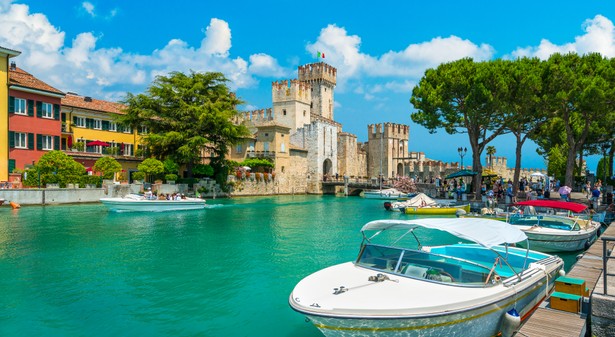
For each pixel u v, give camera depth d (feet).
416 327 26.32
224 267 56.18
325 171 282.77
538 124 128.77
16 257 61.36
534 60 130.72
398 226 36.11
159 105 180.14
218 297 43.70
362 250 35.60
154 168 161.68
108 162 146.20
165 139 168.86
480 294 28.81
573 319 28.27
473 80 123.65
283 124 260.83
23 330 34.86
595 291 28.53
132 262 58.80
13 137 137.80
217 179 193.67
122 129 188.34
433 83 142.31
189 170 184.55
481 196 135.13
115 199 118.83
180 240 76.59
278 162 238.07
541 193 135.44
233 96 194.70
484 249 42.19
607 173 190.70
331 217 116.98
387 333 26.37
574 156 120.37
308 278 32.45
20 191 123.24
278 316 38.42
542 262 38.17
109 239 76.64
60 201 130.82
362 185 240.32
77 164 139.03
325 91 334.65
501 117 137.28
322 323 27.12
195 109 174.50
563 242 61.16
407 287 29.66
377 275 31.50
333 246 71.31
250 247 70.23
